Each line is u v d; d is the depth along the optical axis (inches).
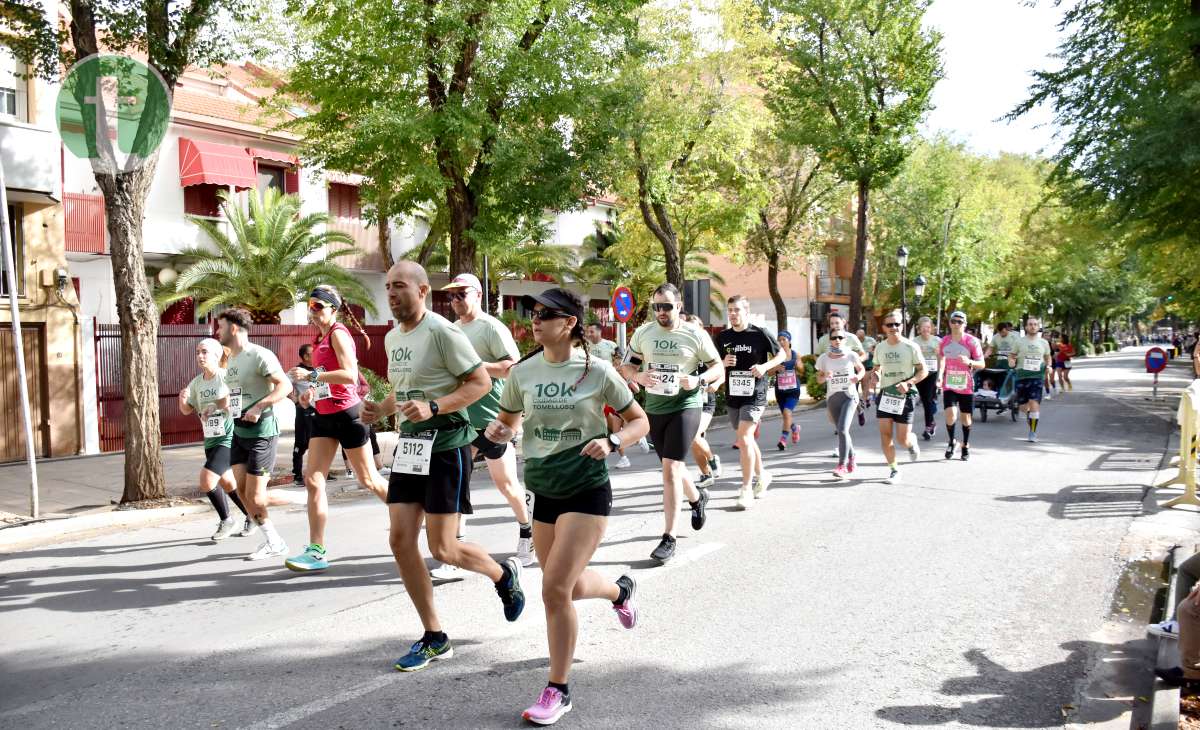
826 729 143.3
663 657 176.2
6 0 394.9
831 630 192.7
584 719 146.6
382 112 520.7
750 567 246.1
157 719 148.7
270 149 946.1
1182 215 697.6
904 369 396.5
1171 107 606.5
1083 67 681.0
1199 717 142.9
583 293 1321.4
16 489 442.6
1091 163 683.4
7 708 155.6
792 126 1015.0
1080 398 978.1
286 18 607.2
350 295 845.2
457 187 603.8
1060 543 274.4
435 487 170.2
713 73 866.8
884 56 987.3
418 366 171.5
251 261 807.7
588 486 151.1
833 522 306.5
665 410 257.6
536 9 581.3
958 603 212.5
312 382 241.9
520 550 257.4
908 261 1555.1
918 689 160.1
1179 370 1911.9
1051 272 1919.3
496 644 184.2
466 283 249.3
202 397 287.6
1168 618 185.2
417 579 170.6
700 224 991.6
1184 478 371.2
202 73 985.5
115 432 625.0
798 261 1641.2
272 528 269.9
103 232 784.9
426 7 528.7
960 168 1594.5
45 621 209.0
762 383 336.8
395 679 164.9
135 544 298.2
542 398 152.0
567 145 653.9
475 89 565.3
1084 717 147.1
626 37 654.5
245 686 162.9
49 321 585.6
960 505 336.8
